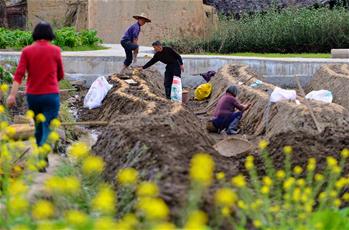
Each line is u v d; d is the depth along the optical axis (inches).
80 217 339.9
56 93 644.7
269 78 1544.0
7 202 442.9
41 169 587.2
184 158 571.8
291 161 678.5
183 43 2026.3
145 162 568.7
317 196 603.8
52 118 644.7
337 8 2299.5
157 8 2208.4
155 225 360.2
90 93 1206.3
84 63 1556.3
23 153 602.2
